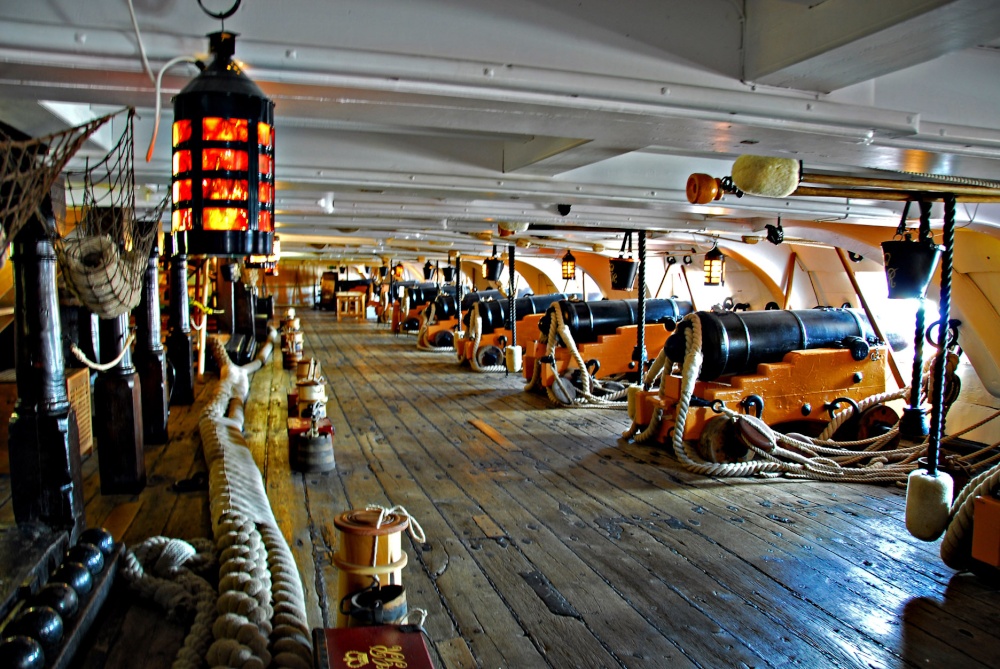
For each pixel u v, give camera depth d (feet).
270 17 6.47
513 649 9.25
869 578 11.60
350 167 13.29
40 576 8.54
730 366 20.20
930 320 24.09
